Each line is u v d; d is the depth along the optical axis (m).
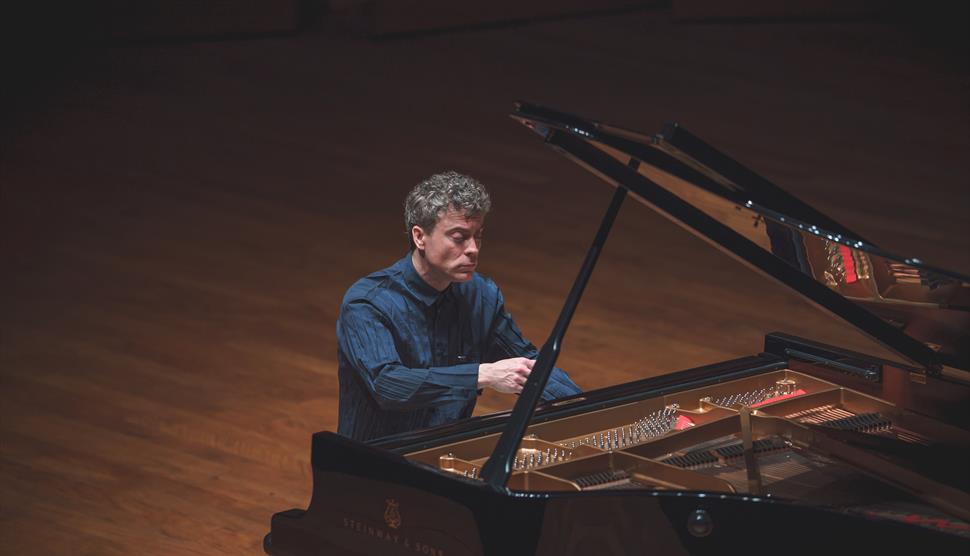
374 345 7.89
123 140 19.92
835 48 25.64
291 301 14.58
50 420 11.70
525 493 6.38
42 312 14.15
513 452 6.68
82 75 22.75
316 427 11.70
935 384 8.08
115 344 13.38
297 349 13.38
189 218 17.05
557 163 19.42
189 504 10.30
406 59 24.27
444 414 8.18
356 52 24.61
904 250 16.22
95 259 15.68
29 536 9.76
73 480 10.64
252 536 9.85
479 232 7.90
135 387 12.41
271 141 20.05
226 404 12.12
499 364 7.78
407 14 25.47
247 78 22.97
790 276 7.59
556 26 26.64
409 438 7.46
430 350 8.17
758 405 8.30
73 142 19.77
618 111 21.64
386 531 6.78
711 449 7.79
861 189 18.38
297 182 18.41
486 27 26.34
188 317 14.11
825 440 7.54
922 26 27.14
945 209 17.66
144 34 24.52
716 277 15.43
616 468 7.41
